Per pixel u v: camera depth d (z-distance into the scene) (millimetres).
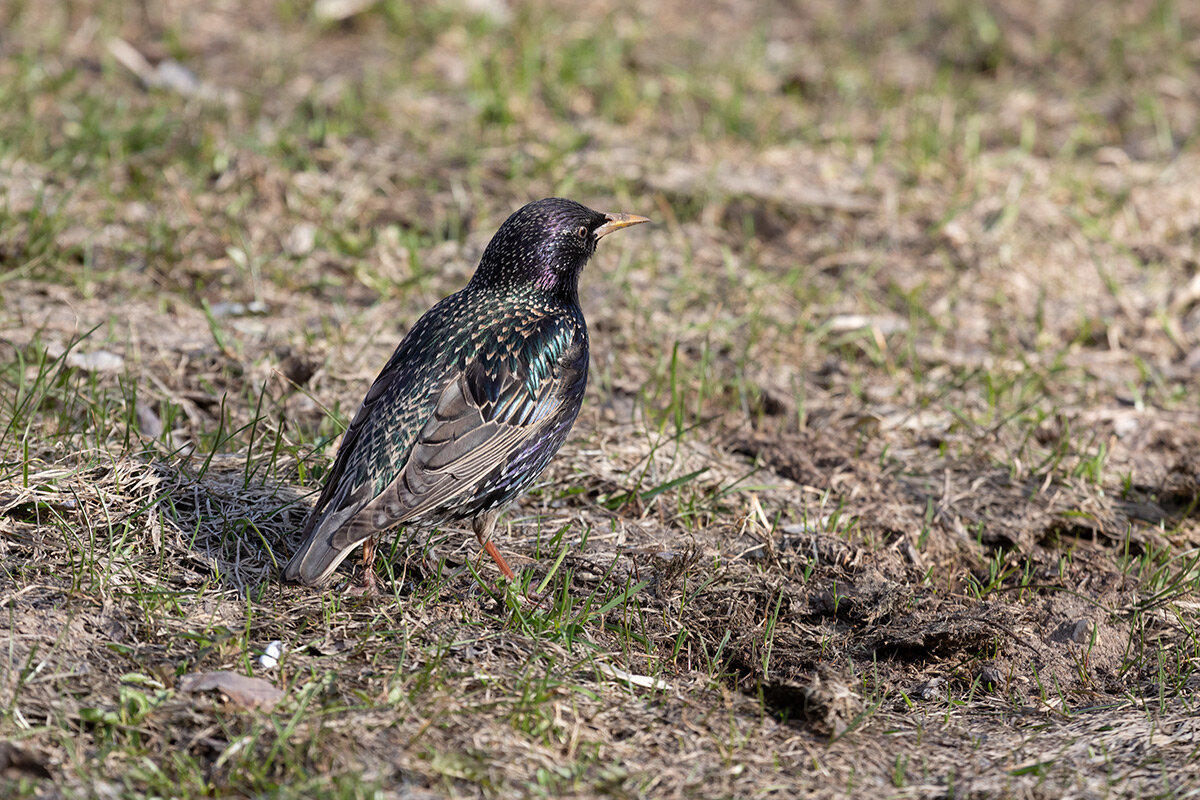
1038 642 8602
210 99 16625
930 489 10555
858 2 22422
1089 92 19156
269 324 12188
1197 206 15898
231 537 8594
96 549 8133
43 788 6309
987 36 20422
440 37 19406
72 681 7004
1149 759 7109
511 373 8414
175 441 10078
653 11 21484
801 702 7613
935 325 13242
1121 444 11570
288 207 14305
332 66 18328
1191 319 13750
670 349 12445
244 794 6395
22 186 13984
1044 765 7109
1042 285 14172
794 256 14516
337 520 7723
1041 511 10312
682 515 9688
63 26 18797
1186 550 9945
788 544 9516
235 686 7043
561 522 9508
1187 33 21469
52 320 11727
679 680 7879
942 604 8938
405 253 13633
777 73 19375
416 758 6699
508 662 7680
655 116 17562
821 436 11258
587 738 7086
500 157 15875
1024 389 12086
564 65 17953
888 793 6902
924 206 15516
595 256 14000
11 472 8680
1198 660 8367
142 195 14156
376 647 7656
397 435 8086
